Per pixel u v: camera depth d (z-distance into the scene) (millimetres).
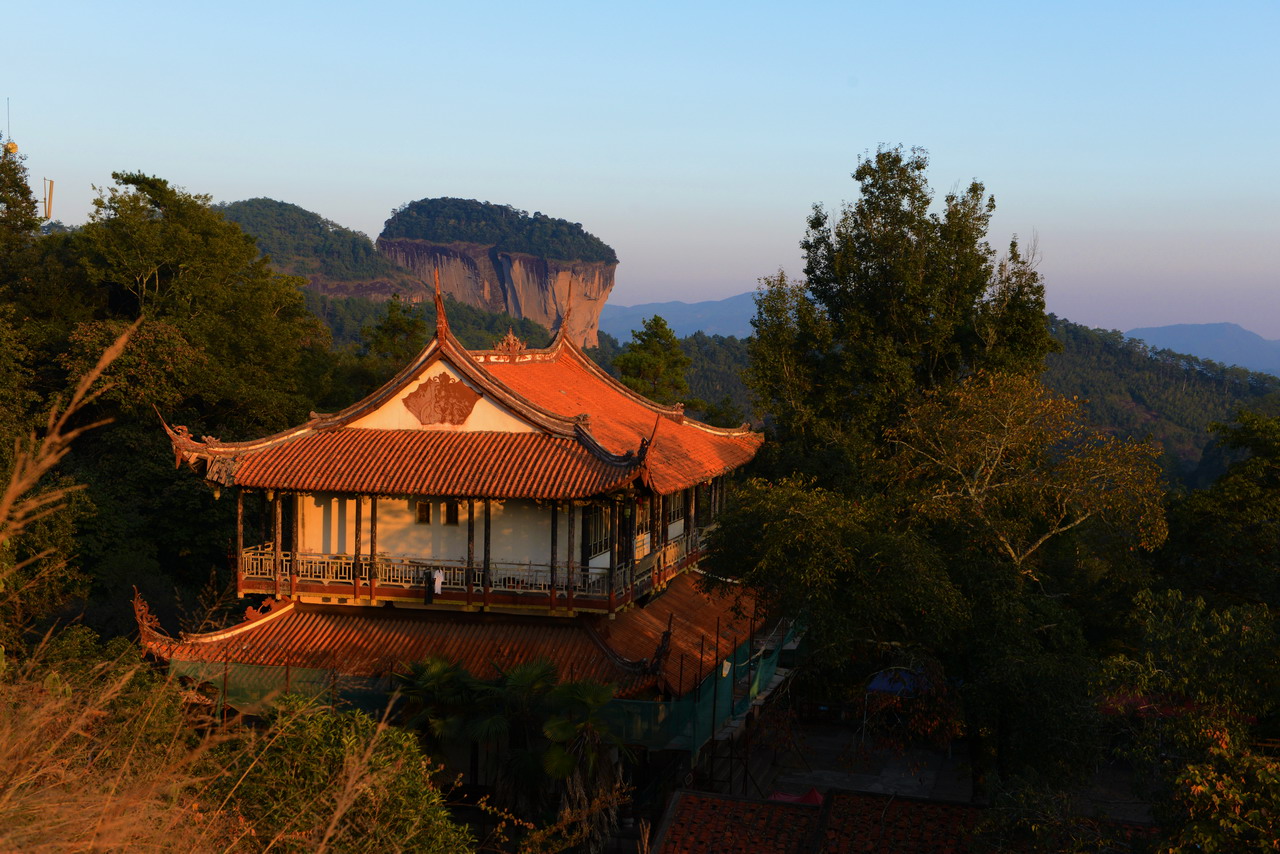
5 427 43438
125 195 62750
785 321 59969
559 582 32750
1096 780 37906
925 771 40250
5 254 66188
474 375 34500
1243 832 15688
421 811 18812
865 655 32500
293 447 34500
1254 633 20375
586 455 32812
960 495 37031
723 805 26766
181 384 54875
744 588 31766
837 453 55688
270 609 34438
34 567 34312
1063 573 45406
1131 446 36938
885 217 59562
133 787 9695
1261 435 46500
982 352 57344
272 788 17266
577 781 26969
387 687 30297
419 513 34312
